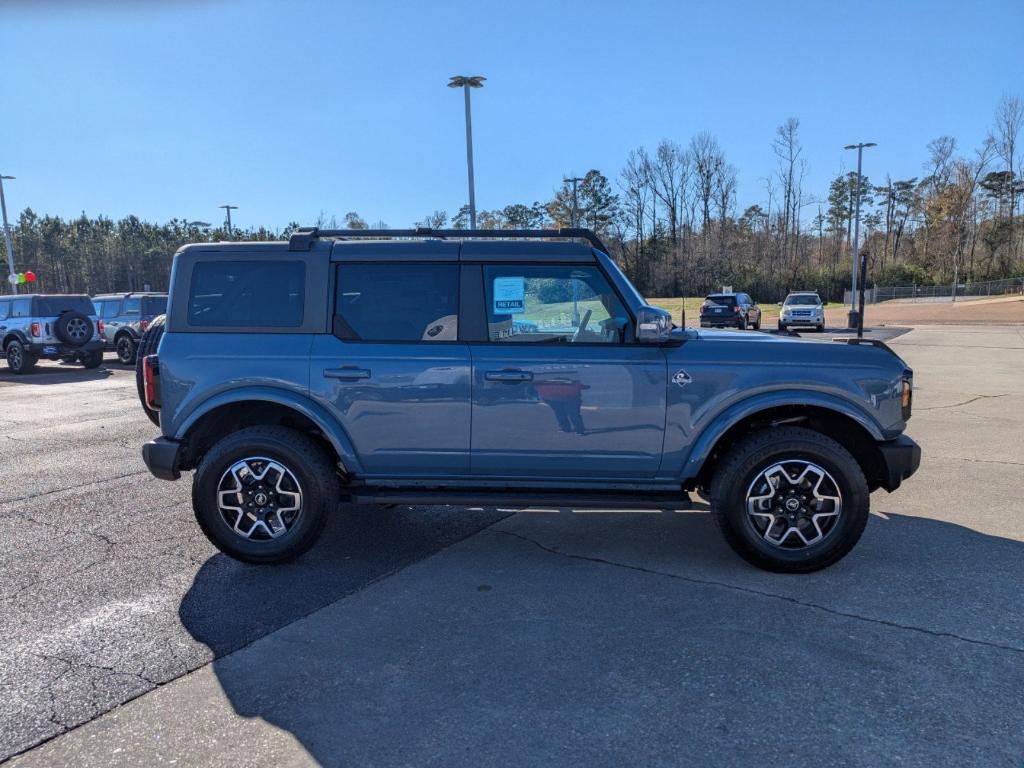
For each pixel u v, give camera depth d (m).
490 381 4.32
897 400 4.30
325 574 4.40
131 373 16.73
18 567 4.55
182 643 3.53
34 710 2.96
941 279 80.81
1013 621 3.64
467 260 4.43
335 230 4.66
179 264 4.54
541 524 5.35
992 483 6.21
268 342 4.44
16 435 8.88
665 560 4.57
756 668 3.21
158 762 2.62
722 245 79.69
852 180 90.38
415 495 4.43
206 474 4.35
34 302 16.83
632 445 4.34
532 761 2.59
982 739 2.68
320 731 2.80
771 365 4.29
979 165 82.25
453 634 3.59
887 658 3.28
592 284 4.41
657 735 2.73
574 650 3.40
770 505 4.25
